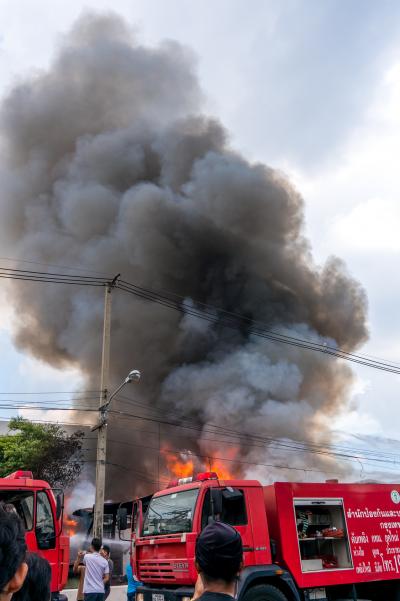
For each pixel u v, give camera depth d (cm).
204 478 891
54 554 874
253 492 886
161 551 880
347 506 980
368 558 958
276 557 884
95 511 1504
